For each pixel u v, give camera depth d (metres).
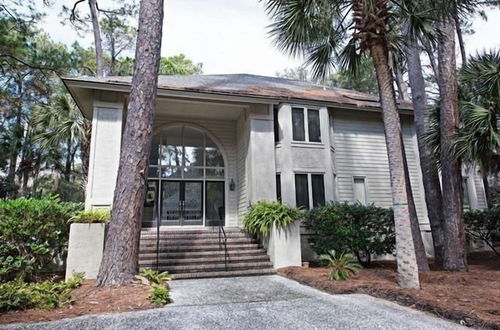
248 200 10.77
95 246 6.89
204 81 12.34
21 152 17.55
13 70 17.36
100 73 15.44
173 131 12.16
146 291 5.11
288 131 11.29
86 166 12.68
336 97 13.09
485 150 7.25
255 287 6.37
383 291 5.25
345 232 8.66
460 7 6.84
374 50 6.25
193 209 11.81
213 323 3.80
